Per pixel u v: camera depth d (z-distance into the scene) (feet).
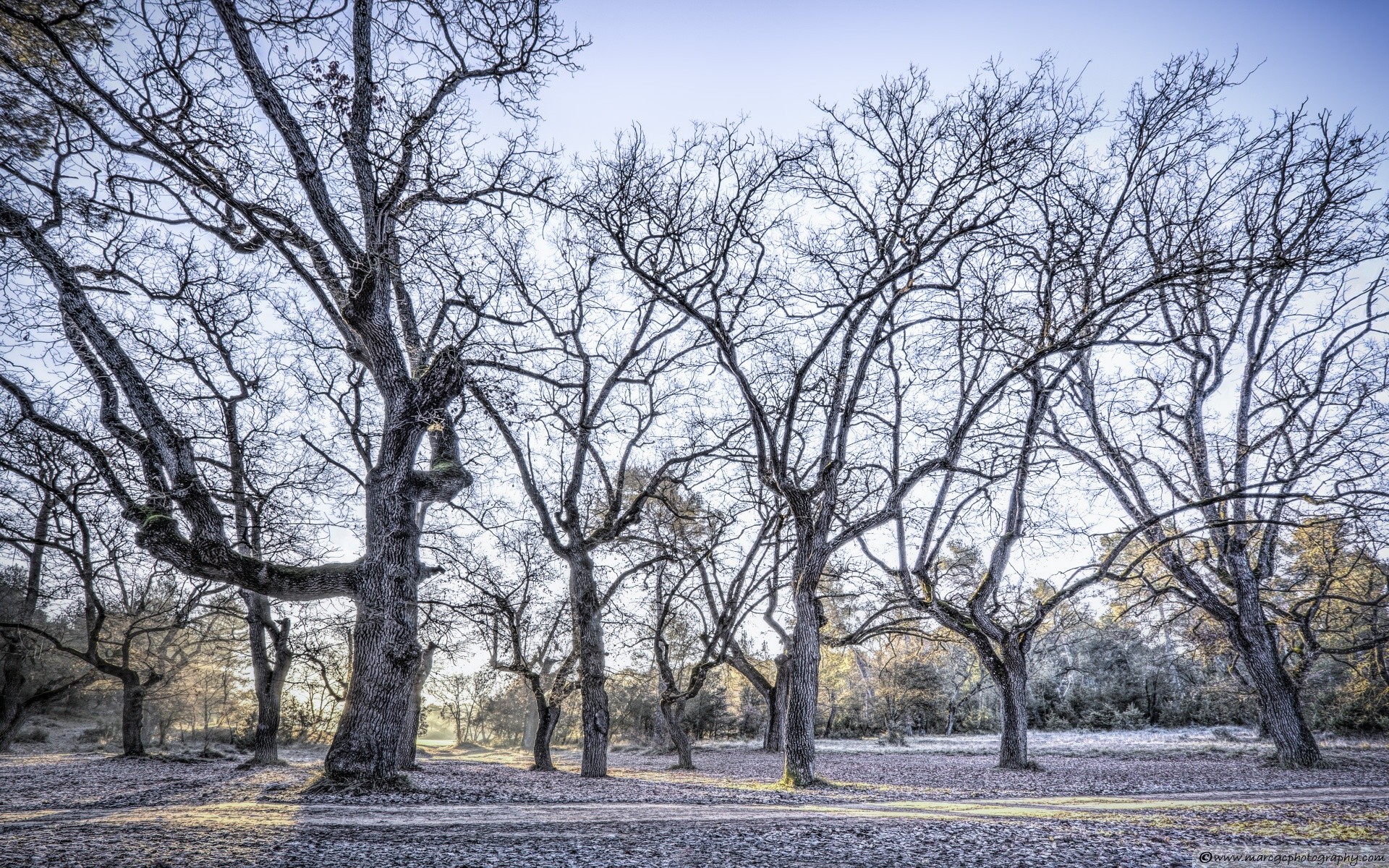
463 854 33.65
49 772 83.97
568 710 185.88
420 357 67.87
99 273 67.10
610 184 67.77
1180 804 57.11
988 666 97.09
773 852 35.37
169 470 55.67
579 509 96.43
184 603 106.11
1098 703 217.97
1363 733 159.94
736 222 70.18
